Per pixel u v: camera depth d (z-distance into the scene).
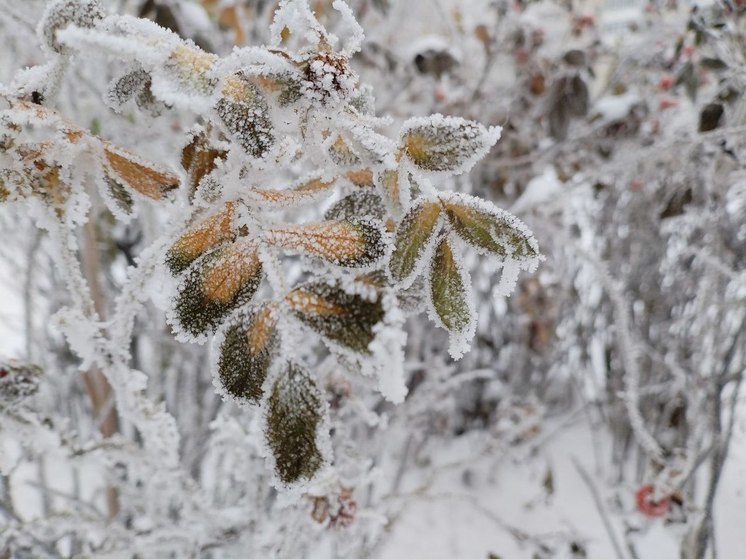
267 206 0.18
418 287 0.20
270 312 0.16
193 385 0.64
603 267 0.56
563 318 0.94
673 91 0.78
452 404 0.81
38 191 0.20
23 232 0.64
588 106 0.71
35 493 0.68
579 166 0.81
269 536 0.37
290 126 0.17
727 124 0.60
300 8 0.17
